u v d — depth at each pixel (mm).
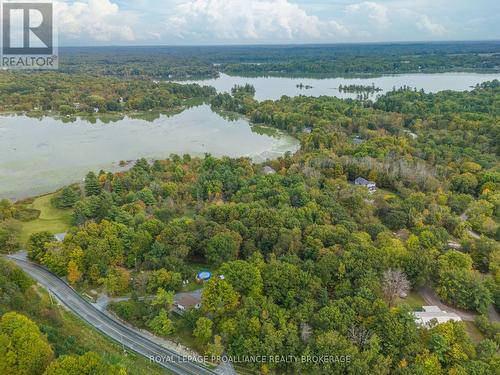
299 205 154875
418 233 132500
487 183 174750
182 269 115500
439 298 108500
